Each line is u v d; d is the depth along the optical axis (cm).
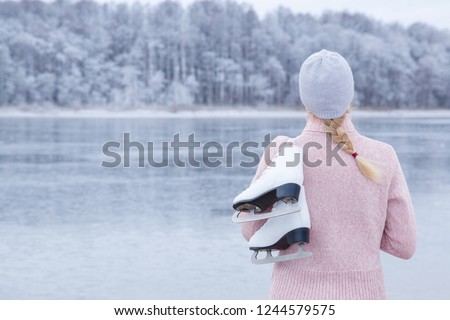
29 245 2709
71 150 10069
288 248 609
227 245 2641
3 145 11206
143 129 16450
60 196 4869
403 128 17200
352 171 606
